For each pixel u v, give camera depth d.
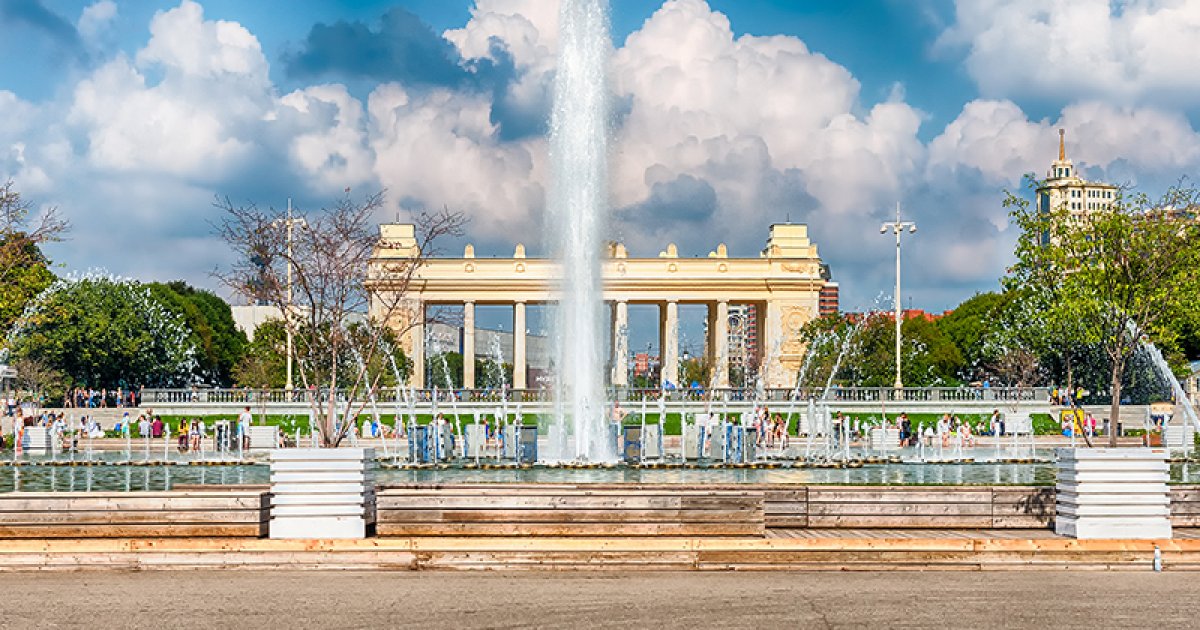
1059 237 44.69
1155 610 16.39
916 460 46.50
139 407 82.94
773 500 22.14
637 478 34.97
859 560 19.50
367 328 73.50
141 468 45.44
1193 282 40.44
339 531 20.27
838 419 66.62
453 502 20.27
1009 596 17.33
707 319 143.25
